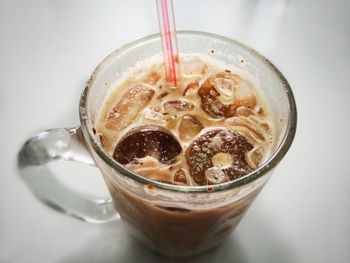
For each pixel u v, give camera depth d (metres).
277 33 0.21
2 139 0.17
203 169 0.12
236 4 0.23
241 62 0.14
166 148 0.12
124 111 0.14
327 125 0.18
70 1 0.23
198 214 0.12
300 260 0.15
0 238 0.15
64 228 0.15
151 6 0.22
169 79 0.14
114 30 0.21
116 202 0.13
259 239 0.15
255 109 0.14
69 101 0.19
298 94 0.19
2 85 0.19
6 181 0.16
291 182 0.16
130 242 0.15
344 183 0.16
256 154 0.12
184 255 0.14
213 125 0.13
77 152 0.13
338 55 0.21
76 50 0.21
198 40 0.14
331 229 0.15
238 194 0.11
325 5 0.23
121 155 0.12
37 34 0.21
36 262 0.14
